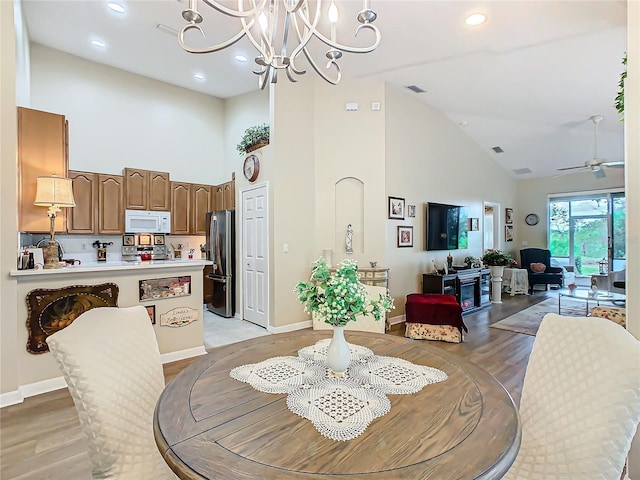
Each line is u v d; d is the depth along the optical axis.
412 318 4.33
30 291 2.75
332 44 1.77
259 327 4.86
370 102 4.89
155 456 1.26
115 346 1.31
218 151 6.86
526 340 4.23
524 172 8.24
